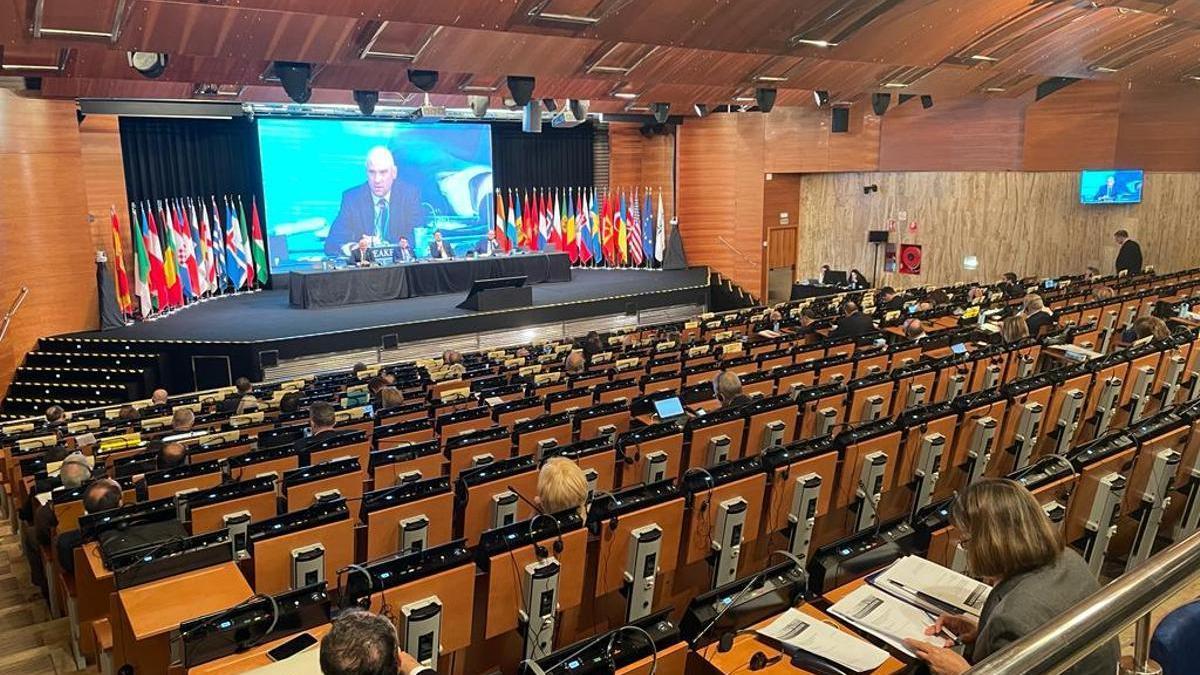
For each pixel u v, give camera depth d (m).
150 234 16.23
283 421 8.57
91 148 15.80
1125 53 11.03
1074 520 4.10
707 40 8.49
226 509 5.13
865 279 19.42
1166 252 16.36
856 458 5.23
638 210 21.78
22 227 13.89
